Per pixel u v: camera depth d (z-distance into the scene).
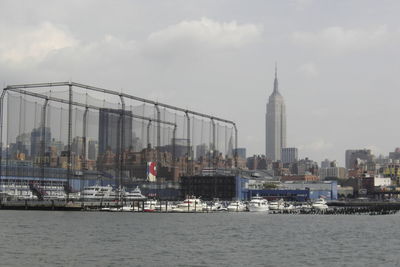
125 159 176.88
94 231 103.81
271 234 109.75
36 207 161.00
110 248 80.88
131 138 173.38
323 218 176.62
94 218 135.38
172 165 197.25
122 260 70.38
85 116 159.88
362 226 139.12
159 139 186.25
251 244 91.00
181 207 190.50
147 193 187.38
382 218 182.62
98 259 70.81
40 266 65.50
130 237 95.56
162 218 148.12
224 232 111.25
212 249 82.94
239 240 96.50
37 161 160.50
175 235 101.75
